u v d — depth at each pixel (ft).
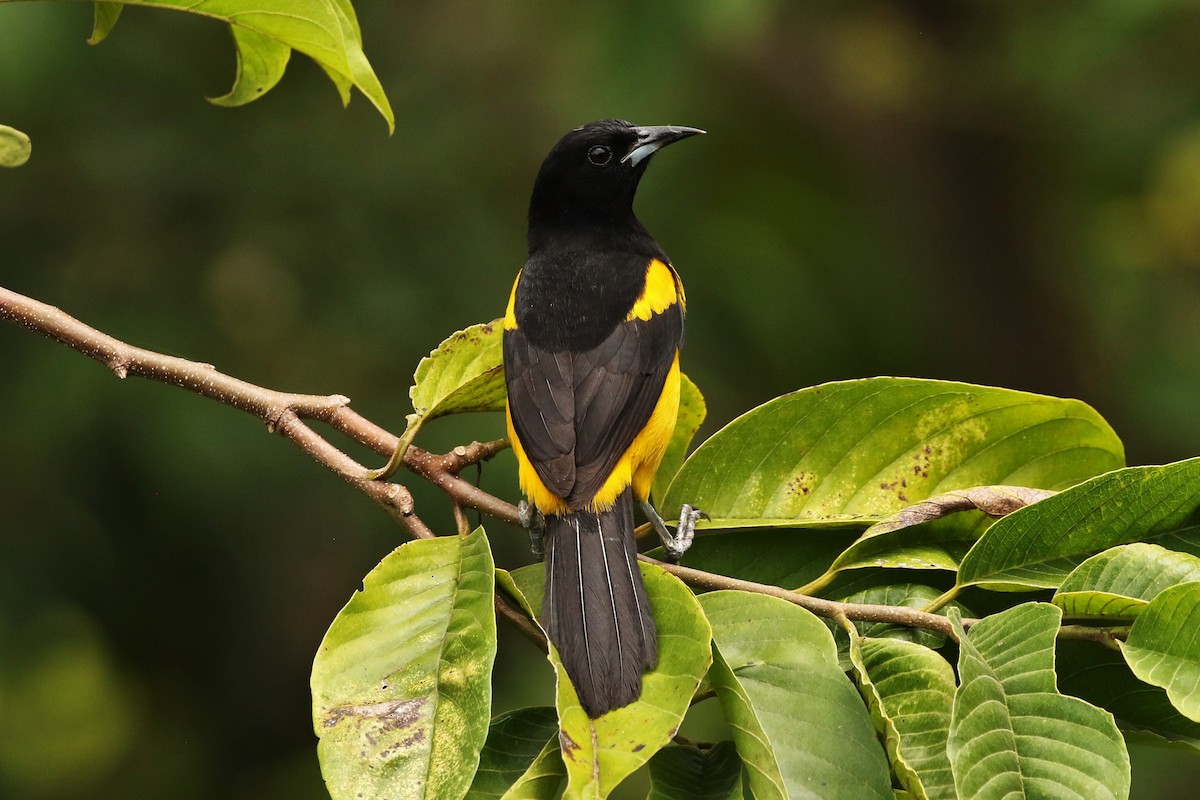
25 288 42.04
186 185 43.65
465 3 48.62
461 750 14.87
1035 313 55.21
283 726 45.62
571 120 45.60
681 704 15.37
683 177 47.34
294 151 44.60
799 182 52.31
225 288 42.83
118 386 40.01
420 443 40.52
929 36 51.90
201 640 43.37
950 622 16.51
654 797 15.71
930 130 53.31
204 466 39.81
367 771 14.79
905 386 19.77
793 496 20.16
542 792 14.93
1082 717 14.28
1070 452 20.04
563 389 21.56
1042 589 18.03
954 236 55.01
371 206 44.34
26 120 42.68
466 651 15.67
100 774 47.14
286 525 41.45
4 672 43.91
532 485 20.72
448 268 44.11
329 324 42.83
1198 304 53.78
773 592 17.49
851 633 16.52
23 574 39.99
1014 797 13.92
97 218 43.29
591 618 17.01
